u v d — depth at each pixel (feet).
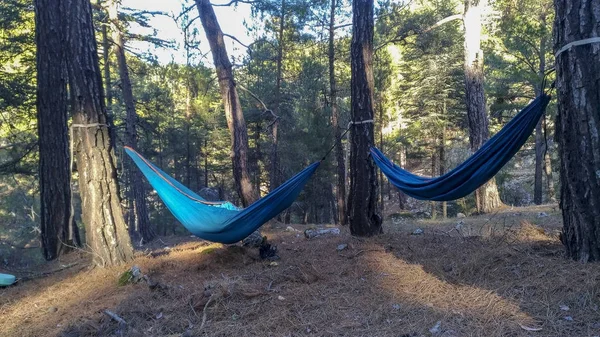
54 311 16.55
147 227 48.62
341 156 47.55
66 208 29.04
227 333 13.39
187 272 20.20
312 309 14.85
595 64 14.24
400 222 38.27
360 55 23.86
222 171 86.33
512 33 44.98
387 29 45.78
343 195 47.11
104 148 21.67
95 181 21.36
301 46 59.36
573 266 14.56
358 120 23.95
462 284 15.48
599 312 11.97
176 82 46.96
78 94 21.18
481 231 24.70
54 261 26.89
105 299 17.03
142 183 48.96
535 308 12.82
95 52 21.83
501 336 11.57
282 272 18.67
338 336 12.75
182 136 77.00
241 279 17.93
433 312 13.65
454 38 63.36
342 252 21.49
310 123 58.54
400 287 16.06
